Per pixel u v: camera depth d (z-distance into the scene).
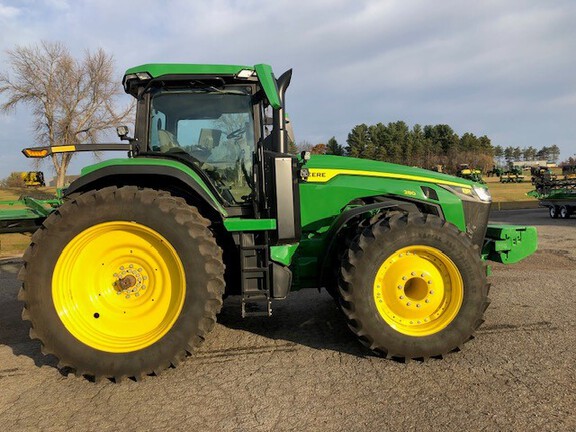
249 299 3.36
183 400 2.83
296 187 3.46
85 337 3.13
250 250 3.38
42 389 3.05
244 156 3.80
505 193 29.94
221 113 3.78
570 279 5.68
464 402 2.67
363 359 3.35
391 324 3.30
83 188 3.47
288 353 3.51
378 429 2.43
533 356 3.28
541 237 10.04
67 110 29.34
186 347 3.13
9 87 28.83
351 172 4.04
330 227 3.75
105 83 29.91
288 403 2.73
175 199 3.25
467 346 3.51
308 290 5.50
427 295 3.34
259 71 3.40
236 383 3.02
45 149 3.77
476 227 4.18
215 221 3.75
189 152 3.79
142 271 3.30
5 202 4.66
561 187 17.16
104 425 2.58
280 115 3.45
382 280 3.35
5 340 4.11
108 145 3.93
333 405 2.69
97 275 3.29
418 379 2.99
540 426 2.40
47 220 3.15
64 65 29.08
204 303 3.15
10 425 2.60
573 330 3.79
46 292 3.09
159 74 3.58
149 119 3.76
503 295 4.93
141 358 3.09
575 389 2.78
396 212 3.51
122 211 3.14
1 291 6.18
